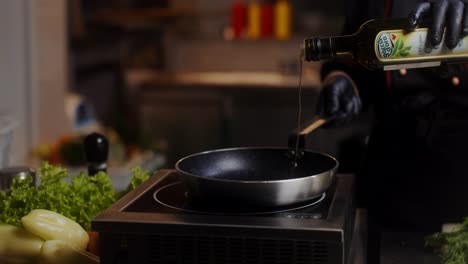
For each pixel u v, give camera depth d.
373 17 1.90
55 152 3.37
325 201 1.29
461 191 2.02
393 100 1.97
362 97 2.01
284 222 1.15
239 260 1.16
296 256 1.14
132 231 1.17
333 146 3.97
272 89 5.43
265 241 1.14
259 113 5.48
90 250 1.38
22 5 3.80
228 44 6.40
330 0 6.28
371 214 2.12
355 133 2.74
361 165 2.17
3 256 1.34
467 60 1.37
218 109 5.50
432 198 2.04
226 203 1.24
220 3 6.40
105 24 6.07
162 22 6.32
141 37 6.38
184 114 5.55
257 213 1.22
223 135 5.52
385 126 2.05
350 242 1.36
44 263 1.30
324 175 1.26
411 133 2.00
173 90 5.55
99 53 5.78
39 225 1.34
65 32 4.30
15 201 1.50
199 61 6.48
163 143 4.21
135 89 6.22
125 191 1.65
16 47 3.77
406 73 1.93
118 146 3.41
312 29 6.27
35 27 3.94
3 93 3.69
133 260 1.19
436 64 1.38
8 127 2.51
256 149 1.49
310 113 5.41
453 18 1.33
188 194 1.33
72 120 4.24
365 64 1.38
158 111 5.57
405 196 2.07
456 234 1.46
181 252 1.17
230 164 1.48
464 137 1.97
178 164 1.35
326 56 1.37
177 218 1.18
